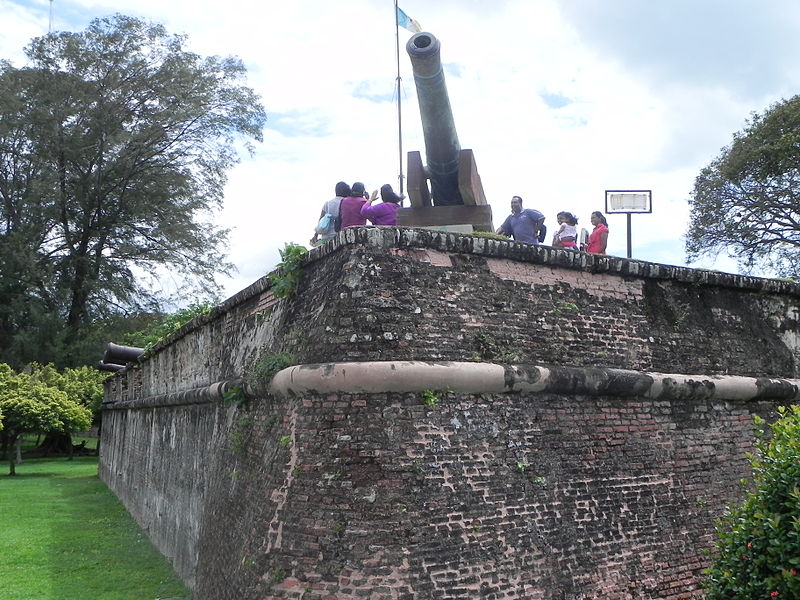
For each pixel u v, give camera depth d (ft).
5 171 130.62
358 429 20.31
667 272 28.14
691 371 27.99
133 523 53.26
